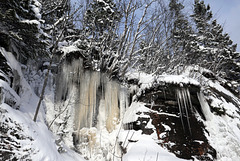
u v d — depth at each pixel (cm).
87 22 977
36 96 710
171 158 611
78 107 783
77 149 705
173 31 1199
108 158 691
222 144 733
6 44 587
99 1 927
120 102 855
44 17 797
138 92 842
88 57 820
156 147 662
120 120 826
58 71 806
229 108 932
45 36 631
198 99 824
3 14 531
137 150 640
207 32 1502
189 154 672
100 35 972
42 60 819
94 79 831
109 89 850
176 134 718
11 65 559
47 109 719
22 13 577
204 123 790
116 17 961
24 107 570
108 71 858
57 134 659
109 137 765
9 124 402
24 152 388
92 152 713
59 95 777
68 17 608
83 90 806
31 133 433
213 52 1405
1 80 452
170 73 997
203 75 1163
